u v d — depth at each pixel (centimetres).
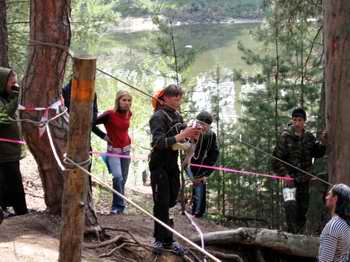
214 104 1019
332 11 677
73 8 1434
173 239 608
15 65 1263
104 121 752
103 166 1024
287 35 1001
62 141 583
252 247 707
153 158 579
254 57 1005
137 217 734
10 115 586
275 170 744
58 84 579
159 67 1004
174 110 578
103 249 578
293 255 706
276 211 959
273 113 961
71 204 400
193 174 788
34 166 1066
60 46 516
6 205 634
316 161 833
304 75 969
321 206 809
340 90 682
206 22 3759
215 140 779
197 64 2419
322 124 873
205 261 624
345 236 485
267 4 1083
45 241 538
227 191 980
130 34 3141
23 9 1299
